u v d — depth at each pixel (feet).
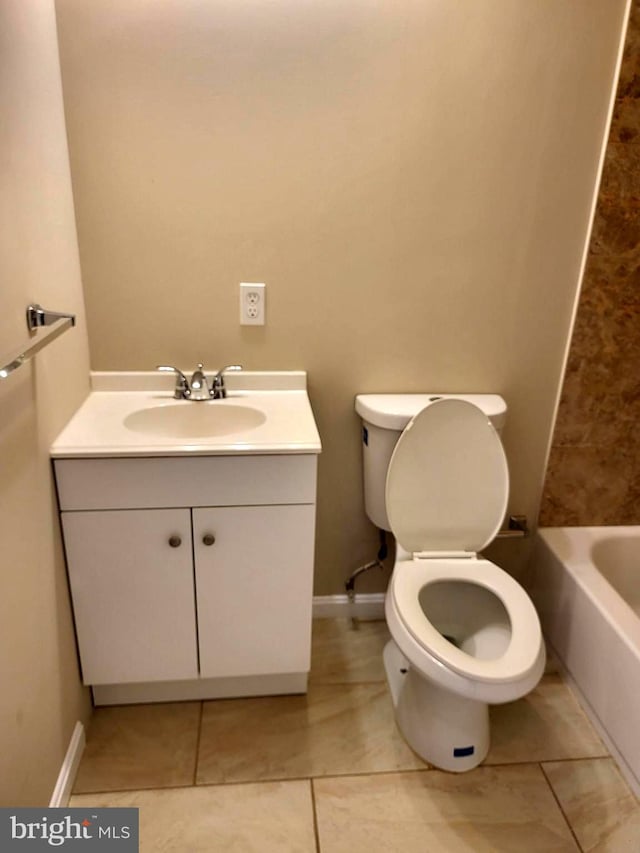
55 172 4.30
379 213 5.03
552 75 4.75
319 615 6.49
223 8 4.40
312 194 4.92
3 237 3.34
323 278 5.19
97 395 5.25
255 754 4.90
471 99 4.77
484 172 4.97
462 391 5.71
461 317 5.43
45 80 4.09
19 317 3.57
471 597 5.18
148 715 5.24
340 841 4.24
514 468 6.07
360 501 6.04
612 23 4.63
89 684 5.00
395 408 5.24
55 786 4.29
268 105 4.66
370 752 4.94
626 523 6.32
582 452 5.97
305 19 4.47
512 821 4.42
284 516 4.63
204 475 4.42
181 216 4.89
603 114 4.87
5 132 3.39
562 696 5.57
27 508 3.79
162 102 4.57
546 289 5.39
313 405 5.65
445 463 5.07
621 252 5.24
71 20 4.32
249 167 4.80
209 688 5.36
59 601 4.42
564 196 5.09
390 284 5.26
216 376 5.29
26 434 3.76
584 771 4.83
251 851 4.17
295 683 5.44
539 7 4.56
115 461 4.29
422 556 5.17
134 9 4.34
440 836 4.30
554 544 6.00
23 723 3.71
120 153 4.67
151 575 4.68
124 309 5.11
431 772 4.77
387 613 4.69
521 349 5.59
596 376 5.67
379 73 4.64
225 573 4.76
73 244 4.73
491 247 5.21
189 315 5.19
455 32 4.58
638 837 4.33
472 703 4.64
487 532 5.26
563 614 5.73
